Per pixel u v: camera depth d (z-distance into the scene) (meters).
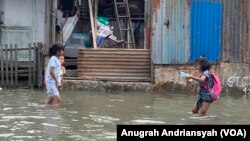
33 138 8.73
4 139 8.62
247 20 16.34
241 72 16.39
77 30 19.31
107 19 18.75
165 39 16.05
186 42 16.14
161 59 16.05
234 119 11.10
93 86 15.92
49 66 12.53
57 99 12.67
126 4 18.88
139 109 12.34
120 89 15.95
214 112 12.16
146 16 16.77
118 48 17.20
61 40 18.08
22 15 17.59
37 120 10.40
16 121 10.24
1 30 17.52
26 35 17.62
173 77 16.12
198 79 11.35
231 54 16.34
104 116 11.14
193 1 16.06
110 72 16.31
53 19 17.23
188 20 16.09
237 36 16.34
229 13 16.27
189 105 13.26
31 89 15.85
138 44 19.28
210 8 16.19
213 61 16.28
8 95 14.25
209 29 16.22
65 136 8.93
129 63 16.28
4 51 16.31
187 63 16.16
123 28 19.14
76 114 11.30
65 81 16.00
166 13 16.00
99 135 9.05
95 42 17.47
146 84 16.00
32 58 16.84
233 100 14.85
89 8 18.27
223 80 16.34
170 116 11.33
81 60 16.41
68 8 19.09
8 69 16.36
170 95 15.49
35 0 17.59
